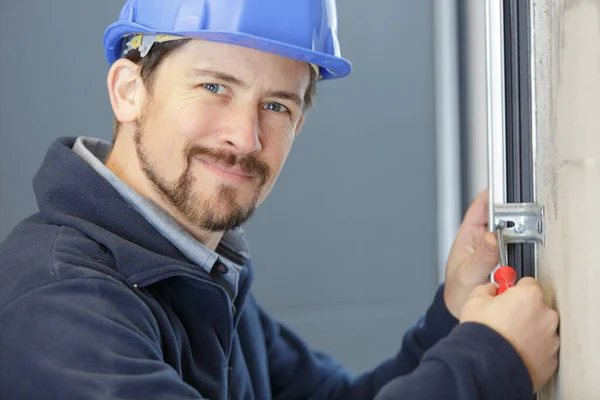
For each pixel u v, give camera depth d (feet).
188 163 3.56
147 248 3.56
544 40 2.98
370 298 8.20
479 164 7.30
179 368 3.37
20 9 7.57
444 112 8.11
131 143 3.78
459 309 4.26
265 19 3.50
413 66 8.09
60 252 3.18
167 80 3.57
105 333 2.87
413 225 8.18
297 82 3.66
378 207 8.15
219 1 3.46
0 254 3.40
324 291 8.14
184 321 3.62
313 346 8.13
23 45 7.59
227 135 3.50
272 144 3.67
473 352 2.74
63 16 7.63
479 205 4.27
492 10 3.27
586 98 2.46
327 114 8.05
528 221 3.24
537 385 2.85
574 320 2.67
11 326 2.98
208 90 3.53
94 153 4.12
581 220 2.56
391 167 8.13
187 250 3.67
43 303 2.97
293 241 8.09
